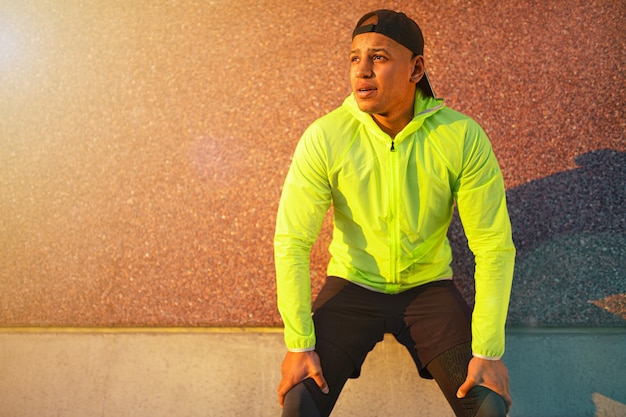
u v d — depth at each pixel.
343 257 1.81
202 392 2.18
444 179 1.65
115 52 2.46
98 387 2.22
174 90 2.41
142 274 2.30
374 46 1.52
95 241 2.34
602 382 2.08
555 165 2.23
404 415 2.11
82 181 2.38
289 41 2.40
